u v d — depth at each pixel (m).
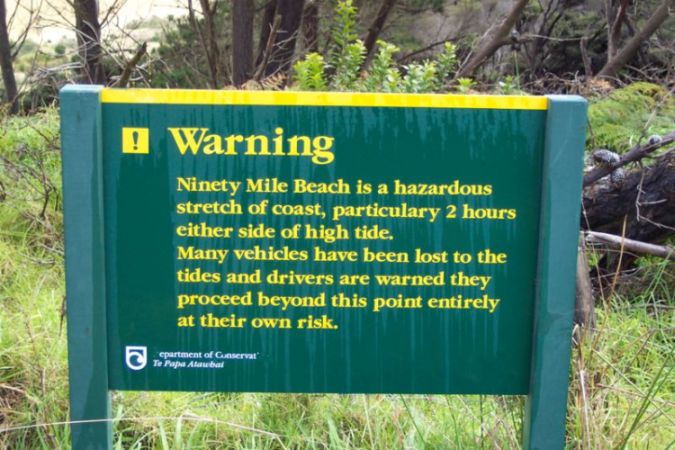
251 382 2.62
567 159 2.52
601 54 13.49
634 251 4.98
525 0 9.95
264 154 2.53
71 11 13.02
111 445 2.69
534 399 2.63
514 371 2.64
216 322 2.59
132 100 2.50
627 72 11.02
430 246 2.57
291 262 2.57
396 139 2.53
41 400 3.38
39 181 6.12
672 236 5.39
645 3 12.48
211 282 2.58
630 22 11.75
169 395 3.60
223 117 2.51
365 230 2.56
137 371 2.62
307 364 2.61
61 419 3.33
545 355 2.60
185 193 2.54
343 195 2.54
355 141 2.53
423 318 2.60
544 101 2.53
